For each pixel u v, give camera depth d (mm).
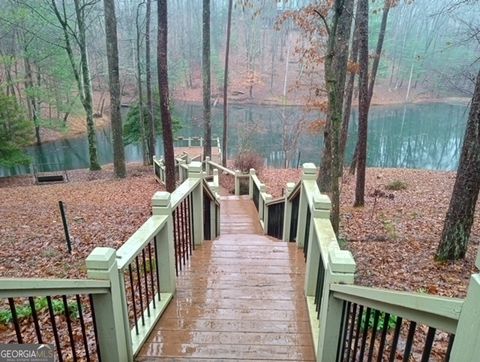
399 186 12289
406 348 1294
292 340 2664
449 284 4559
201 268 3859
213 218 6113
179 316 2936
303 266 3934
